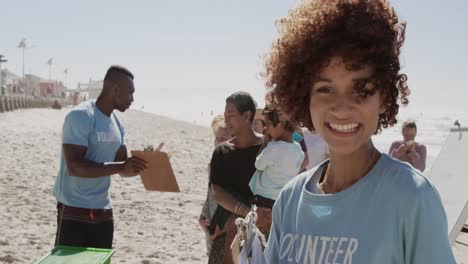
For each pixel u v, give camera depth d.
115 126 4.34
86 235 4.14
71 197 4.11
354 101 1.53
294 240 1.64
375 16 1.54
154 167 3.82
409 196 1.40
